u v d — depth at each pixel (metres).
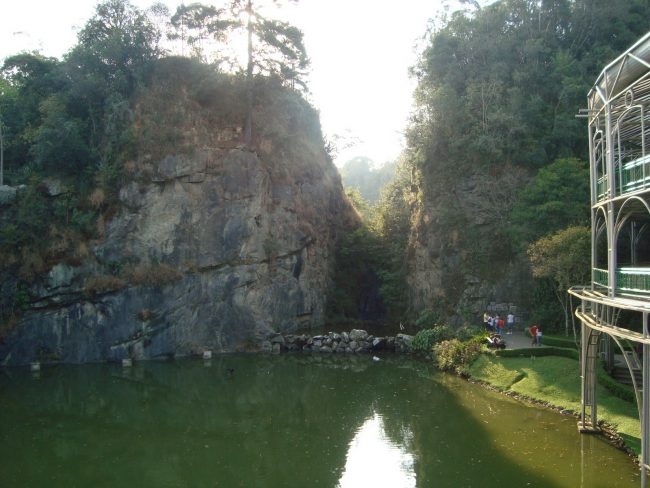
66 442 22.38
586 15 48.69
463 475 17.66
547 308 37.38
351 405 27.02
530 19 49.44
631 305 14.61
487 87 44.84
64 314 39.53
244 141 48.47
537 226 38.44
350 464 19.34
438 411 25.03
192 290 42.41
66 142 42.12
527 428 21.84
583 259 31.16
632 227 24.53
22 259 39.84
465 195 44.41
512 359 30.66
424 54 50.81
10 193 41.69
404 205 56.84
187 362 38.94
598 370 25.42
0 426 24.64
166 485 17.84
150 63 48.25
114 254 41.19
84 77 45.75
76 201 41.97
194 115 46.91
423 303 47.00
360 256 58.56
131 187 42.50
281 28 48.78
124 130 43.75
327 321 55.09
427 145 47.69
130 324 40.00
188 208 43.62
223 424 24.69
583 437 20.45
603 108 18.83
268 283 46.62
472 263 42.28
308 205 54.31
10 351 38.28
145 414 26.50
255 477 18.41
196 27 48.91
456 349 34.28
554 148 43.44
